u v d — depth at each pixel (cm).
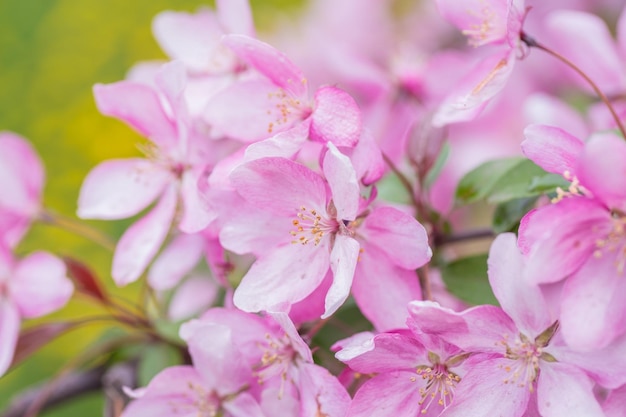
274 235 38
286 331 37
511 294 36
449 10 40
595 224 35
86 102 80
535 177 40
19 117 80
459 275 41
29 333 42
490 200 40
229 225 38
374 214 37
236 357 38
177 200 41
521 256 36
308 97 38
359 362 36
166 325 43
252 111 39
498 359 36
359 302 38
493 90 39
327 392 37
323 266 37
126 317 43
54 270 42
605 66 45
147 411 39
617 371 35
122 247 41
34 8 83
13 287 42
